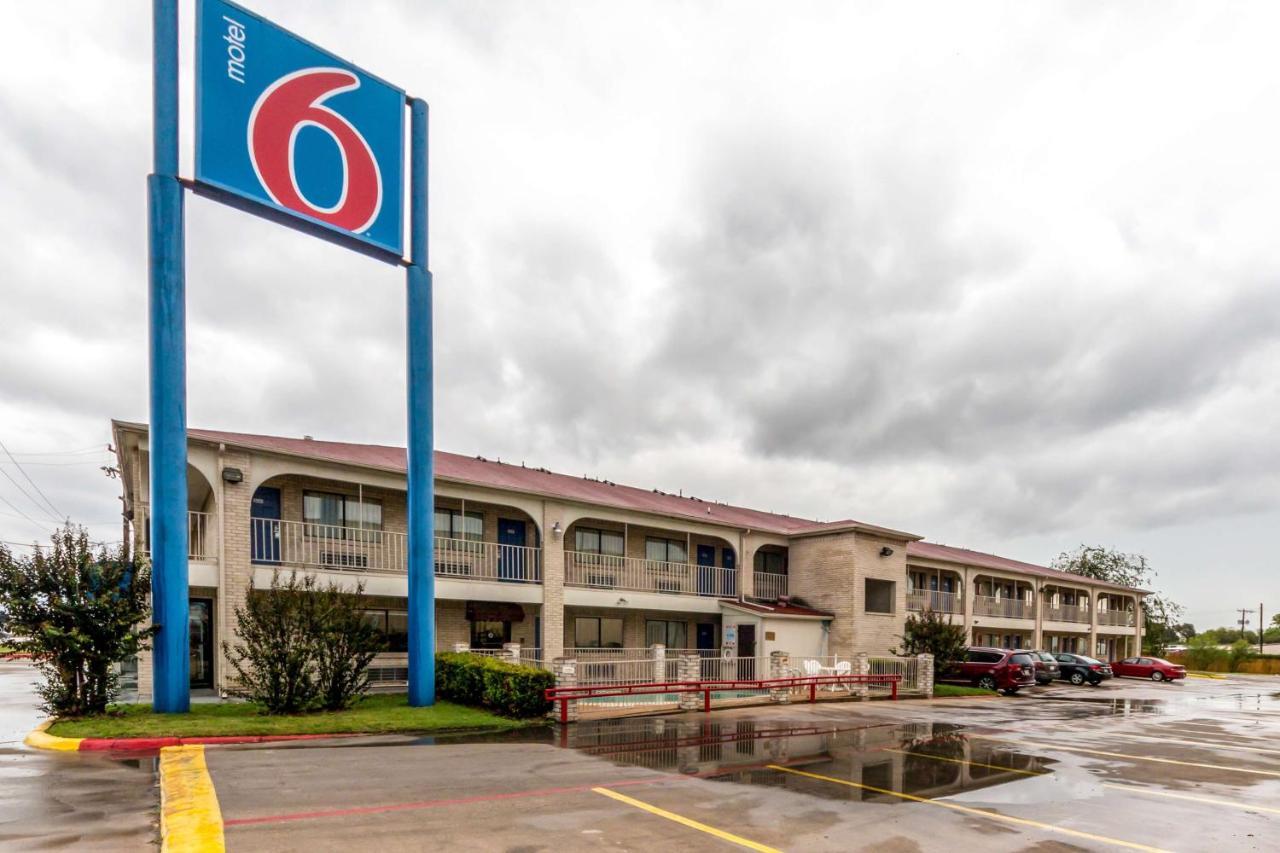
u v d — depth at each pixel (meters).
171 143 13.12
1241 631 89.50
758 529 27.53
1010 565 42.62
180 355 12.98
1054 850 6.98
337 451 19.53
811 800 8.63
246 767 9.24
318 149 14.75
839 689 22.59
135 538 15.50
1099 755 12.50
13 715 13.90
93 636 12.14
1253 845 7.32
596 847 6.52
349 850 6.12
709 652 26.00
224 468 15.94
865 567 27.58
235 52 13.71
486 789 8.59
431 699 15.47
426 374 16.08
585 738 12.88
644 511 23.83
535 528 23.27
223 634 15.62
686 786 9.18
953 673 29.17
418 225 16.36
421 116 16.58
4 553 12.16
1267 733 16.38
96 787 7.96
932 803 8.67
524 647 20.98
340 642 14.27
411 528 15.70
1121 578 68.81
